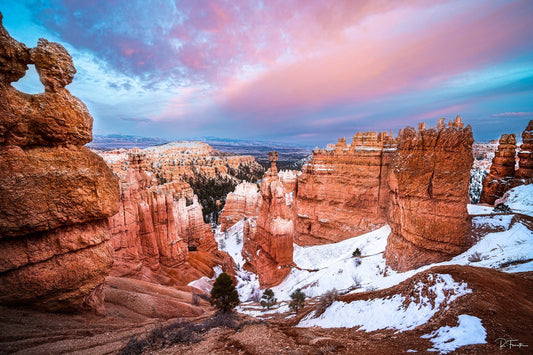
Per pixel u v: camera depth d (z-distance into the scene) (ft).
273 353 39.58
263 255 167.63
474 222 105.81
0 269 42.22
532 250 77.10
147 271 140.15
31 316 45.01
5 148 42.47
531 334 35.91
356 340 46.24
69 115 48.37
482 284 50.57
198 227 230.07
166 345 44.34
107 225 58.65
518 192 156.97
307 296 118.21
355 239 180.04
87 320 52.60
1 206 41.63
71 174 49.14
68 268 50.01
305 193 227.40
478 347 34.17
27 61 44.91
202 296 124.16
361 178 198.29
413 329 46.26
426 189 109.09
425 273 60.64
